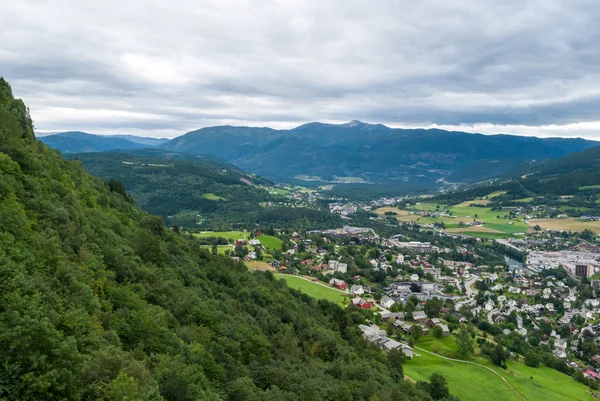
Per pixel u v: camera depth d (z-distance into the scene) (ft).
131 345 196.75
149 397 141.90
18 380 130.31
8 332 135.54
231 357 246.88
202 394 173.58
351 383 296.51
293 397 239.50
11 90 444.96
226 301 360.48
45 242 216.74
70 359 142.72
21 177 277.23
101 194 425.28
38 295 163.73
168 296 287.48
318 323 455.22
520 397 440.45
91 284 219.00
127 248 316.19
